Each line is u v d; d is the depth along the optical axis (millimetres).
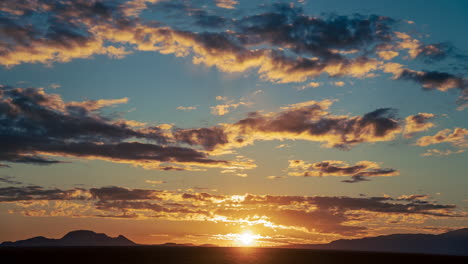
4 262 182125
